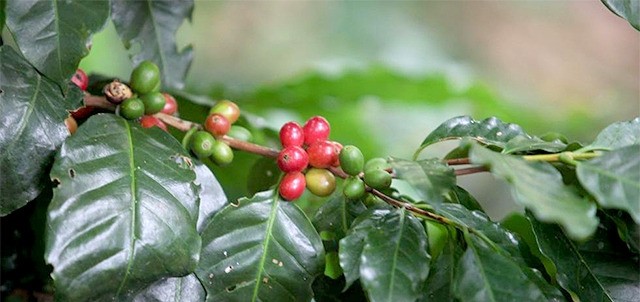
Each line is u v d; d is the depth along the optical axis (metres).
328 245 0.59
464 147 0.52
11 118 0.55
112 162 0.54
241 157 0.74
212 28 2.08
